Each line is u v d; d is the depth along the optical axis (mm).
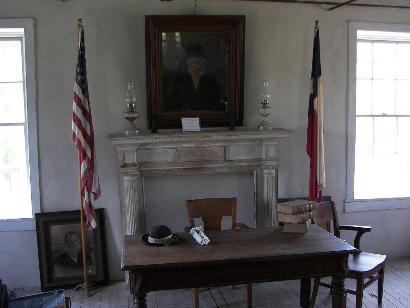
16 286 3922
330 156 4336
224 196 4164
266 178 3986
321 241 2908
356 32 4238
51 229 3863
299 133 4250
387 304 3494
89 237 3918
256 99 4141
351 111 4320
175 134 3707
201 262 2539
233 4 3996
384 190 4684
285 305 3510
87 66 3838
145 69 3902
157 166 3830
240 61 3904
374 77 4551
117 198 4000
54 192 3906
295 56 4160
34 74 3768
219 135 3785
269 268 2676
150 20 3721
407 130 4672
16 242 3887
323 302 3553
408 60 4602
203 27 3840
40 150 3852
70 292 3814
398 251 4559
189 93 3934
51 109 3830
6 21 3697
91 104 3881
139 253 2709
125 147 3678
